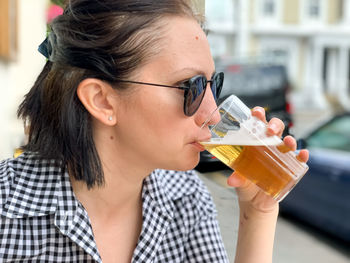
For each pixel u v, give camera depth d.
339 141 4.40
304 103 22.28
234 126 0.89
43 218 0.84
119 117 0.83
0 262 0.81
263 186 0.93
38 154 0.88
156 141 0.83
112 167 0.88
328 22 24.62
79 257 0.86
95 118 0.86
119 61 0.80
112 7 0.80
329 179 4.11
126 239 0.94
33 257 0.83
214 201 1.22
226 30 23.44
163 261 0.96
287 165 0.90
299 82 24.56
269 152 0.90
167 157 0.85
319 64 24.62
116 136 0.86
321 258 3.56
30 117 0.92
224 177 1.24
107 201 0.90
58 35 0.84
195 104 0.83
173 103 0.82
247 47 23.83
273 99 5.00
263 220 1.00
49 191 0.85
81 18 0.82
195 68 0.82
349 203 3.88
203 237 1.01
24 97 0.94
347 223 3.88
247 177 0.93
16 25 6.18
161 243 0.97
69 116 0.83
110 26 0.80
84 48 0.81
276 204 1.01
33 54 6.65
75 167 0.86
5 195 0.83
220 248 1.04
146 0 0.80
